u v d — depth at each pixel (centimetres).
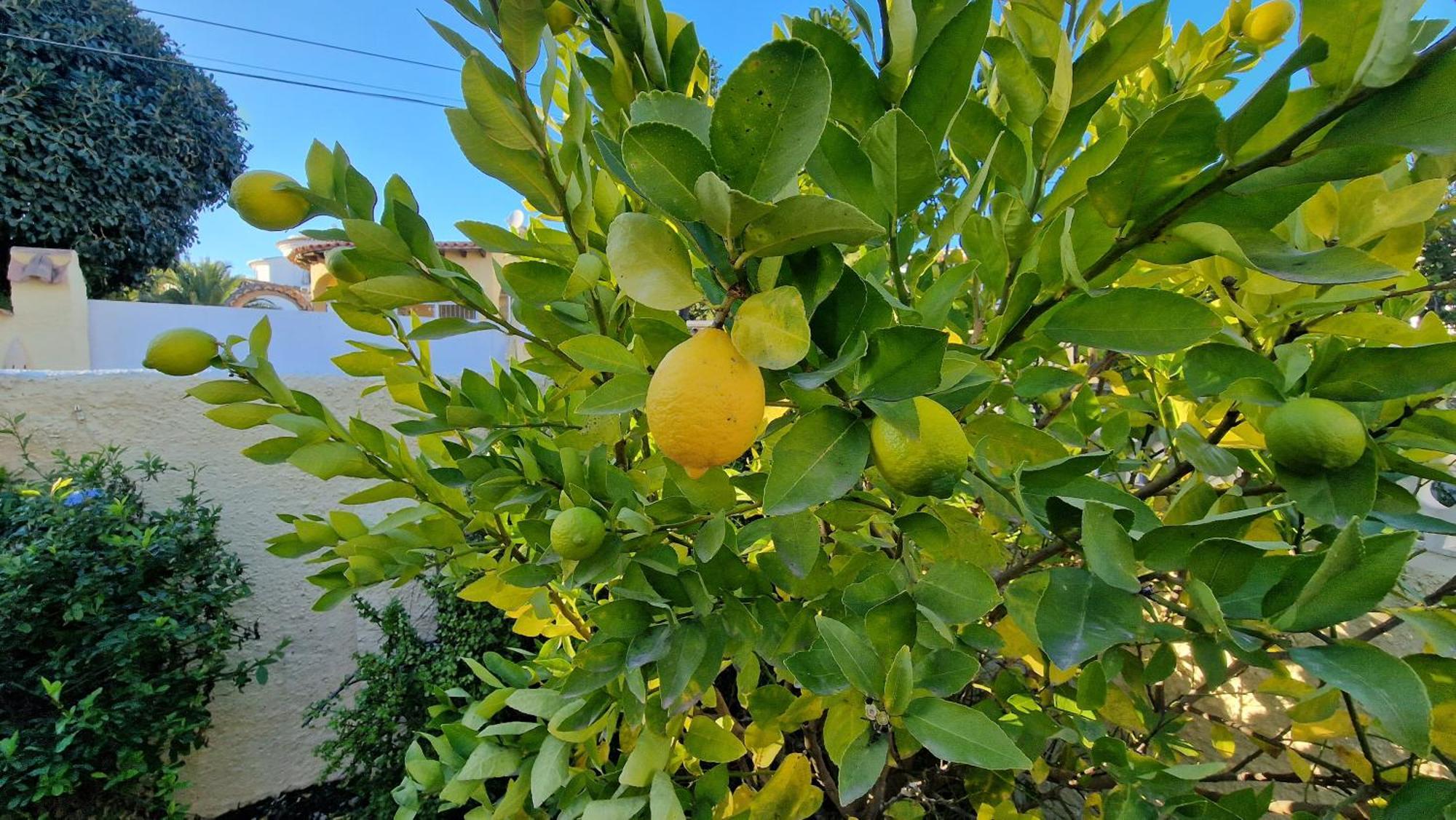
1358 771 74
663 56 61
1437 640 47
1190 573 46
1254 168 39
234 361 70
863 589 59
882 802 98
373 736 149
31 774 128
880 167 47
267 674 166
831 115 53
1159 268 69
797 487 41
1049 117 53
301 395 75
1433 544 104
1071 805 132
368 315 75
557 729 80
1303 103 39
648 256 39
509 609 94
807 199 33
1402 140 36
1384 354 49
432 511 82
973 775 96
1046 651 45
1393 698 38
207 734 170
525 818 90
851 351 43
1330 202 59
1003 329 54
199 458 173
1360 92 35
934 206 88
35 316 331
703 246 41
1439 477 55
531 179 61
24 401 156
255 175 58
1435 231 70
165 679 147
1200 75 96
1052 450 60
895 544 76
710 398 38
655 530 66
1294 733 83
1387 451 57
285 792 179
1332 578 41
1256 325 64
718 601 71
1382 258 60
